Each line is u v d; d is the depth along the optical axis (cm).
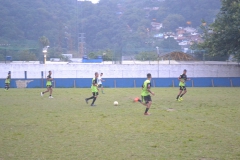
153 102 2611
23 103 2588
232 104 2466
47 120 1736
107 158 1031
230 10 5184
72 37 11425
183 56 6356
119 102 2634
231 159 1022
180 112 2030
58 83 4872
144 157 1041
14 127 1538
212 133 1388
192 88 4497
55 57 7175
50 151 1113
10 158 1033
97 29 12169
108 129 1477
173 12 13375
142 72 5625
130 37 11012
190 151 1107
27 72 5503
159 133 1388
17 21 11062
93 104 2461
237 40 5112
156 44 9931
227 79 5034
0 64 5531
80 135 1355
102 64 5612
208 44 5353
